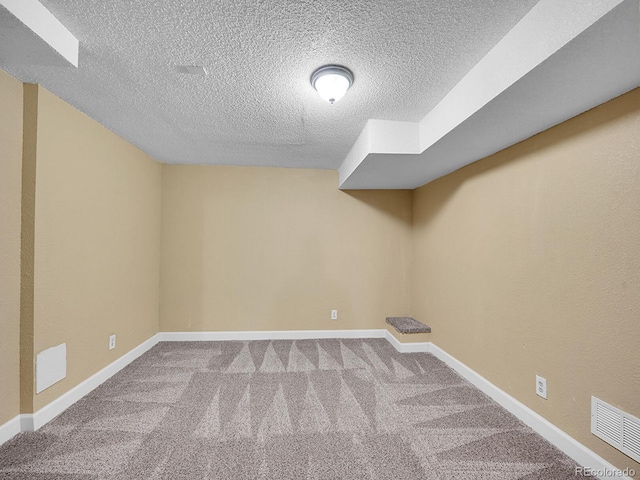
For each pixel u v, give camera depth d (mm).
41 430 1820
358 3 1228
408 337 3271
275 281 3742
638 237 1348
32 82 1835
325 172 3834
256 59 1604
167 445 1704
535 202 1920
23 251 1821
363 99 2021
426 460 1599
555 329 1757
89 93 1965
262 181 3748
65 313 2074
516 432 1847
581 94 1441
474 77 1656
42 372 1882
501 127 1831
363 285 3842
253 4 1234
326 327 3791
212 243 3666
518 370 2037
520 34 1326
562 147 1734
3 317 1715
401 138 2357
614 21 995
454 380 2580
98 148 2418
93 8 1278
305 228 3793
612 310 1449
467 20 1322
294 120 2359
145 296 3225
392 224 3871
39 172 1862
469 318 2611
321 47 1505
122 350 2783
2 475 1474
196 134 2658
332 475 1491
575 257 1642
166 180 3613
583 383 1583
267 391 2352
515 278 2078
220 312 3662
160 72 1729
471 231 2604
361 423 1934
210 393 2311
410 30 1383
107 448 1671
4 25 1206
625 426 1379
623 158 1411
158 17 1316
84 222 2262
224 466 1548
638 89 1363
